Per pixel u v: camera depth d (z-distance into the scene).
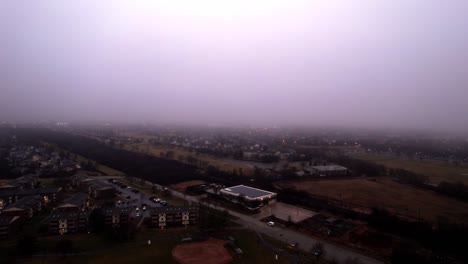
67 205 148.50
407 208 170.75
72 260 105.06
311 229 139.88
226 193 184.00
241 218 152.88
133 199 185.00
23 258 105.88
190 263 105.31
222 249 116.50
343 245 123.19
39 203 160.88
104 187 190.38
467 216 157.88
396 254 109.19
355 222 149.75
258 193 181.12
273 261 108.19
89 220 132.38
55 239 121.69
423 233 129.88
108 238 121.75
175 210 141.38
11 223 126.06
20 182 199.75
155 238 124.69
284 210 167.25
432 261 106.06
